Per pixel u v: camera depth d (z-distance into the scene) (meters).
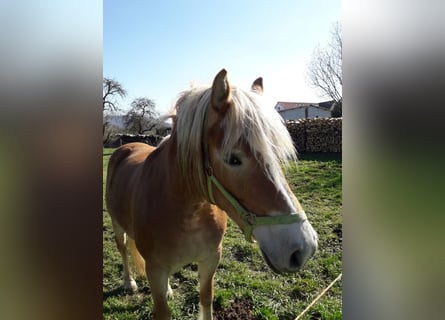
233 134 1.45
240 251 3.94
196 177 1.70
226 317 2.76
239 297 3.02
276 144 1.49
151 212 2.05
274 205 1.43
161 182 2.05
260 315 2.75
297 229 1.42
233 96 1.53
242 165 1.46
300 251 1.40
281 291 3.09
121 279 3.44
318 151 11.71
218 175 1.58
